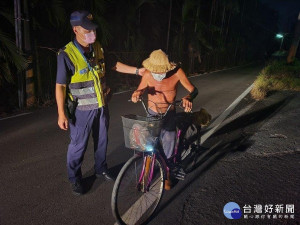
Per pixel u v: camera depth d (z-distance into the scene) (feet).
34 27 22.74
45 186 10.49
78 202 9.56
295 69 40.52
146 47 46.85
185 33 55.26
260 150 13.43
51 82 26.27
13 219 8.58
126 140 8.09
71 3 25.44
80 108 8.96
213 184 10.53
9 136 15.43
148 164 8.61
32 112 20.66
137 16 39.50
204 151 13.58
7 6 21.66
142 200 9.68
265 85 31.32
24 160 12.57
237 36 92.27
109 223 8.56
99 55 9.33
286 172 11.23
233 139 15.05
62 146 14.30
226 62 84.89
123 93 29.78
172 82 8.97
